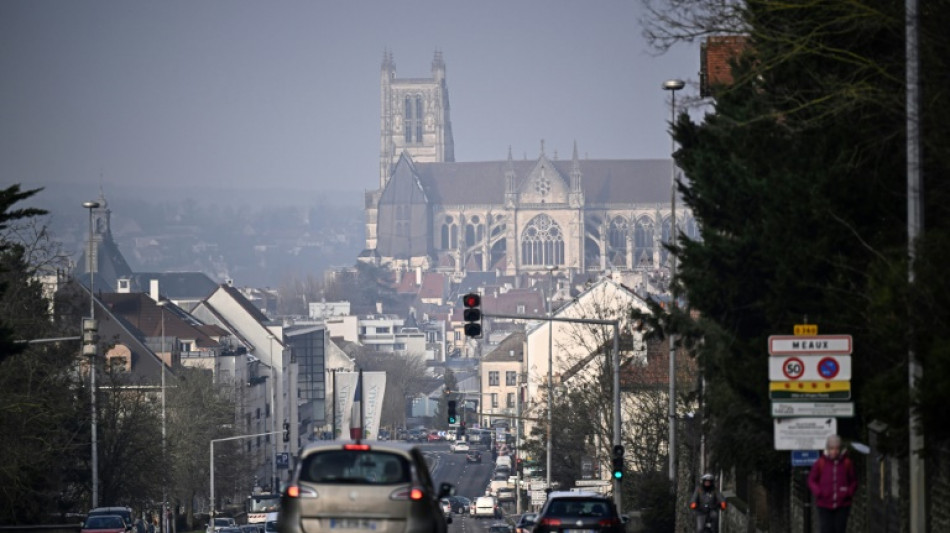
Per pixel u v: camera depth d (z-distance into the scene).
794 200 68.69
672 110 85.06
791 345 60.47
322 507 58.47
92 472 182.50
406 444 62.19
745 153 74.44
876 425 67.56
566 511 92.12
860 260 68.56
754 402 77.75
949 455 57.03
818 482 57.91
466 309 129.38
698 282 75.94
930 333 53.09
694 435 129.50
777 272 69.75
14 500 154.12
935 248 54.69
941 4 58.66
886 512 65.69
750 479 110.94
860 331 67.25
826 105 63.78
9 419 147.50
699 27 64.38
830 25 61.53
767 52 64.50
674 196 121.12
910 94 55.47
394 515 58.44
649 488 153.50
